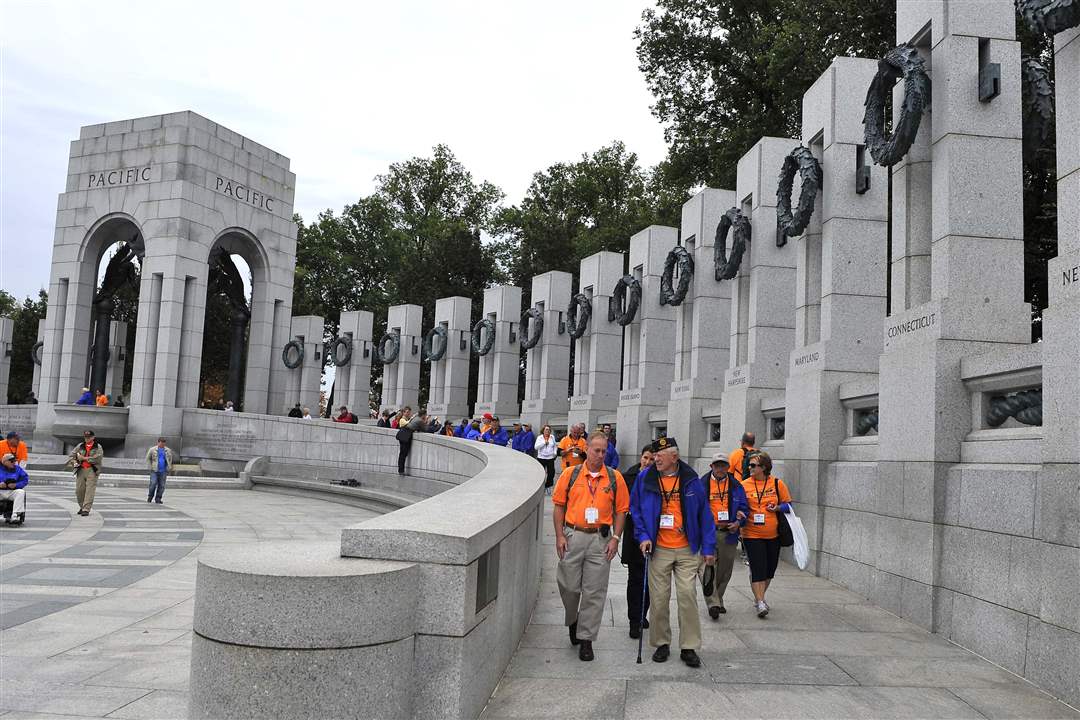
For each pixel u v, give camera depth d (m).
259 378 35.22
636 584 7.53
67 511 18.09
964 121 9.05
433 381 36.12
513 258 51.31
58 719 5.30
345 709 4.02
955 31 9.20
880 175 12.41
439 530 4.61
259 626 4.00
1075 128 6.43
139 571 10.91
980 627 7.23
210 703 4.05
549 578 10.89
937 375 8.30
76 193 32.84
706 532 6.83
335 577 4.05
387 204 59.22
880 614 8.84
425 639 4.50
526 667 6.41
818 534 11.37
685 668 6.57
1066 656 5.94
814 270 13.19
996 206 8.91
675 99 31.84
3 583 9.96
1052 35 6.66
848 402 11.36
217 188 32.72
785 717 5.45
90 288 32.97
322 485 23.86
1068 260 6.28
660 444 6.93
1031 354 7.13
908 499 8.66
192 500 22.38
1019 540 6.75
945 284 8.78
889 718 5.49
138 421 30.12
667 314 23.02
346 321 40.28
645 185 48.75
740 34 30.00
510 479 8.27
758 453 8.80
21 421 34.06
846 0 22.81
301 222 60.56
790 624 8.29
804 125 13.79
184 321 31.23
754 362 15.21
